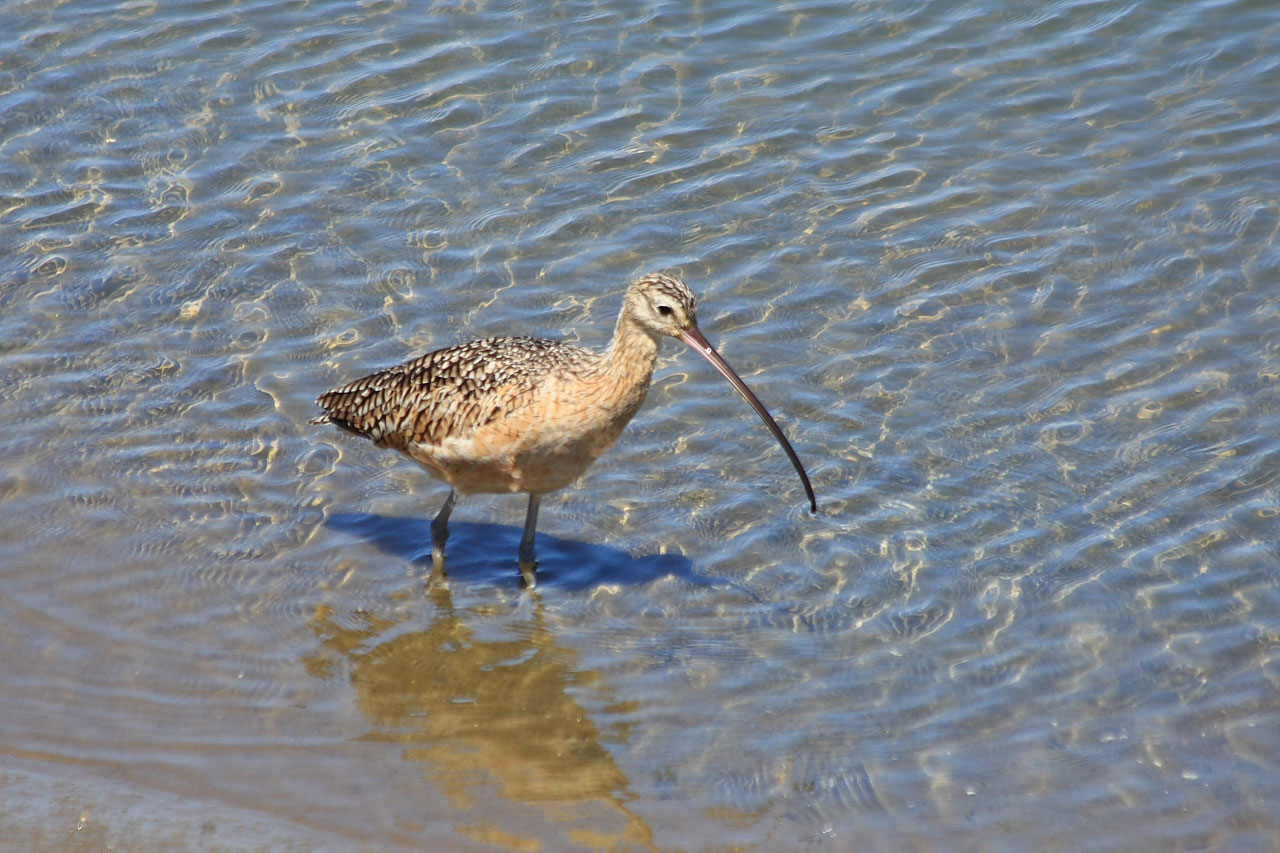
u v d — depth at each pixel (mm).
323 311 15539
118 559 12445
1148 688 11008
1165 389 14250
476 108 18438
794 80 18812
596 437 11938
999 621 11766
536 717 10938
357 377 14641
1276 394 14055
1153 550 12398
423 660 11555
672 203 17000
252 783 10164
